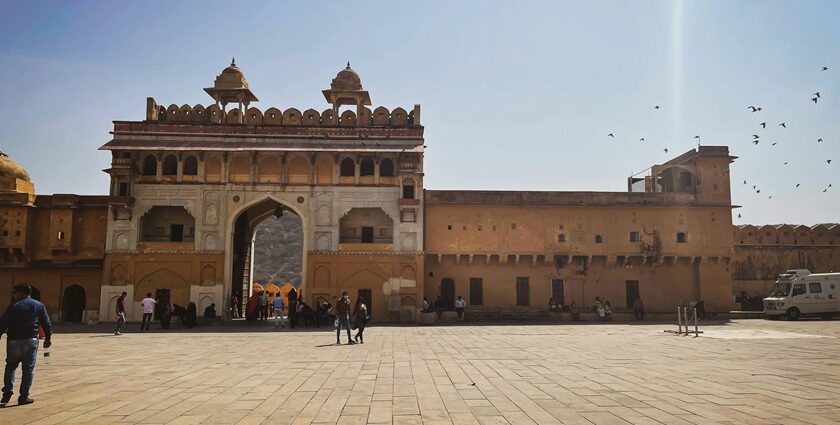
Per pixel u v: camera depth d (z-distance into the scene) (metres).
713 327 17.00
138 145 20.34
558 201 21.88
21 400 5.96
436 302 20.73
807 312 20.72
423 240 20.55
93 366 8.95
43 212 20.59
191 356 10.24
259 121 21.39
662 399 6.05
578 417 5.26
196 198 20.25
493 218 21.64
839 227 26.16
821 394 6.30
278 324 18.06
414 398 6.21
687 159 23.12
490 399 6.12
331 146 20.88
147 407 5.80
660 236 22.03
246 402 6.04
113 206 19.83
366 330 16.34
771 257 25.56
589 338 13.44
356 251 20.22
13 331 6.00
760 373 7.84
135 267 19.81
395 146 21.00
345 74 21.86
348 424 5.05
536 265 21.89
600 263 22.06
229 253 20.00
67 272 20.36
